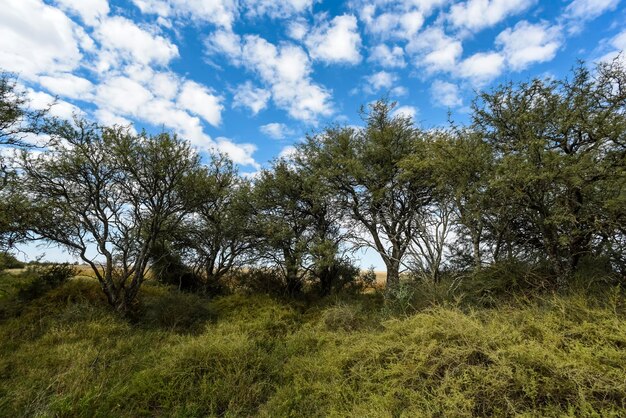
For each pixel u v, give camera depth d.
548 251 7.14
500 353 4.17
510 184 6.52
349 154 13.01
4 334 7.36
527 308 5.97
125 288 9.77
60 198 9.51
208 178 11.14
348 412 4.22
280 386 5.44
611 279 6.25
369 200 12.90
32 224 8.95
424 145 10.03
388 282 11.77
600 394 3.51
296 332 8.48
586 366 3.66
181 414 4.59
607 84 6.63
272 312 10.26
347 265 14.23
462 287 8.30
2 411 4.43
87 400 4.52
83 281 10.80
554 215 6.29
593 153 6.16
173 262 13.47
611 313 4.81
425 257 9.21
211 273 13.91
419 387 4.30
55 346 6.86
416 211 11.02
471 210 8.03
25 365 5.91
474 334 4.70
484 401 3.71
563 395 3.55
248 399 5.03
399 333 5.98
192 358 5.77
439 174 8.57
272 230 12.86
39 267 10.66
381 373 4.84
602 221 6.36
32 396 4.82
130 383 5.33
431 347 4.69
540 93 7.32
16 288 9.98
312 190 13.09
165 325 8.99
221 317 9.86
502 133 7.84
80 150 9.23
